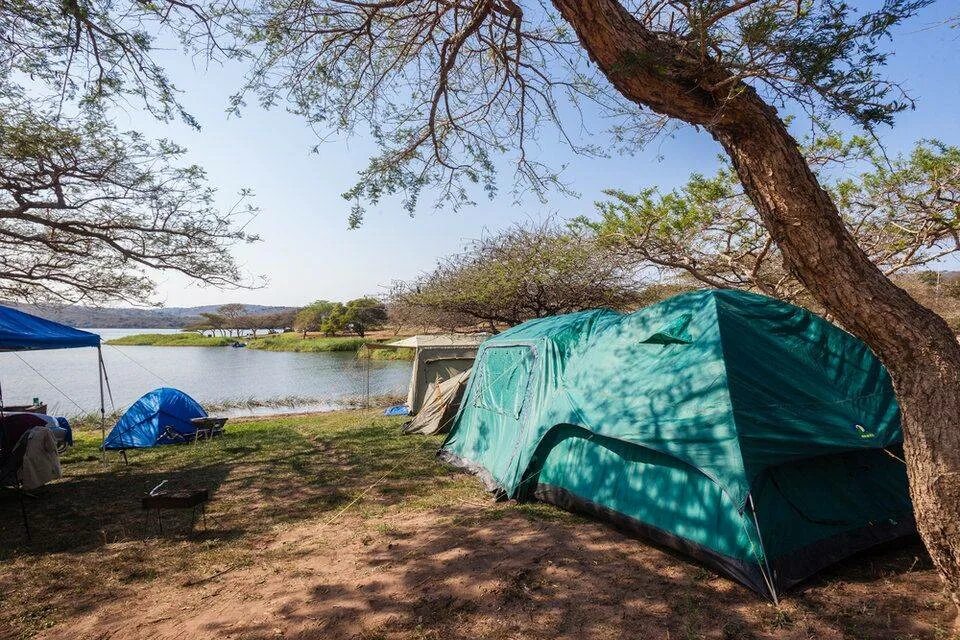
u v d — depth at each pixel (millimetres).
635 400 4742
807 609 3412
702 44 2602
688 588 3740
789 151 2754
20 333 6504
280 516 5766
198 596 3934
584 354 5926
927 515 2828
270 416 16469
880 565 3975
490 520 5270
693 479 4223
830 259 2727
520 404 6492
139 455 9523
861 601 3488
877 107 2434
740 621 3316
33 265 9867
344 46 5414
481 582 3930
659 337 4992
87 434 13094
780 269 8539
